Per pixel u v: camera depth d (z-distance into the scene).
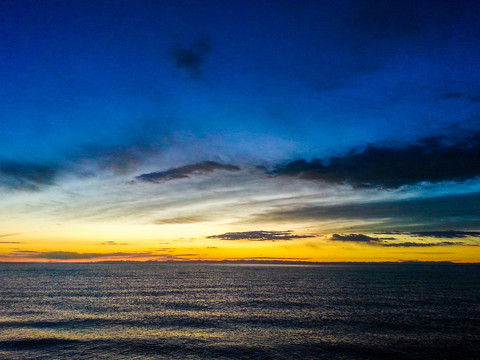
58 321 52.31
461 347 38.00
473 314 57.44
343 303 70.25
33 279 142.88
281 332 45.38
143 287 107.06
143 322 52.12
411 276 166.25
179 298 79.62
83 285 113.56
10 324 49.75
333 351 36.84
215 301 74.31
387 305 67.44
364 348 37.75
